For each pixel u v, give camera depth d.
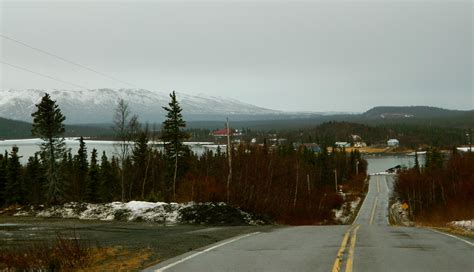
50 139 56.69
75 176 79.31
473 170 96.38
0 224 29.41
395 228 28.28
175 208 32.28
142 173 79.25
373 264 12.25
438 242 17.83
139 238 19.52
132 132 63.56
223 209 31.78
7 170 68.19
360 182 149.50
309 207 75.62
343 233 21.98
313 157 136.25
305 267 11.76
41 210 36.53
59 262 12.61
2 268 12.88
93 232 23.59
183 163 71.81
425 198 100.31
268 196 55.00
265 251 14.77
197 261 12.77
